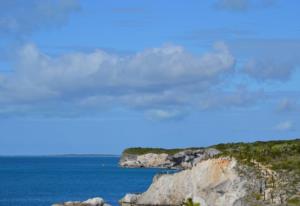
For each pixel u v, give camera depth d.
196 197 116.38
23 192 185.12
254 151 126.62
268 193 107.75
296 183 107.94
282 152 123.94
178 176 125.81
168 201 125.94
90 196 171.75
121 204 134.25
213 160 119.12
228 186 112.81
